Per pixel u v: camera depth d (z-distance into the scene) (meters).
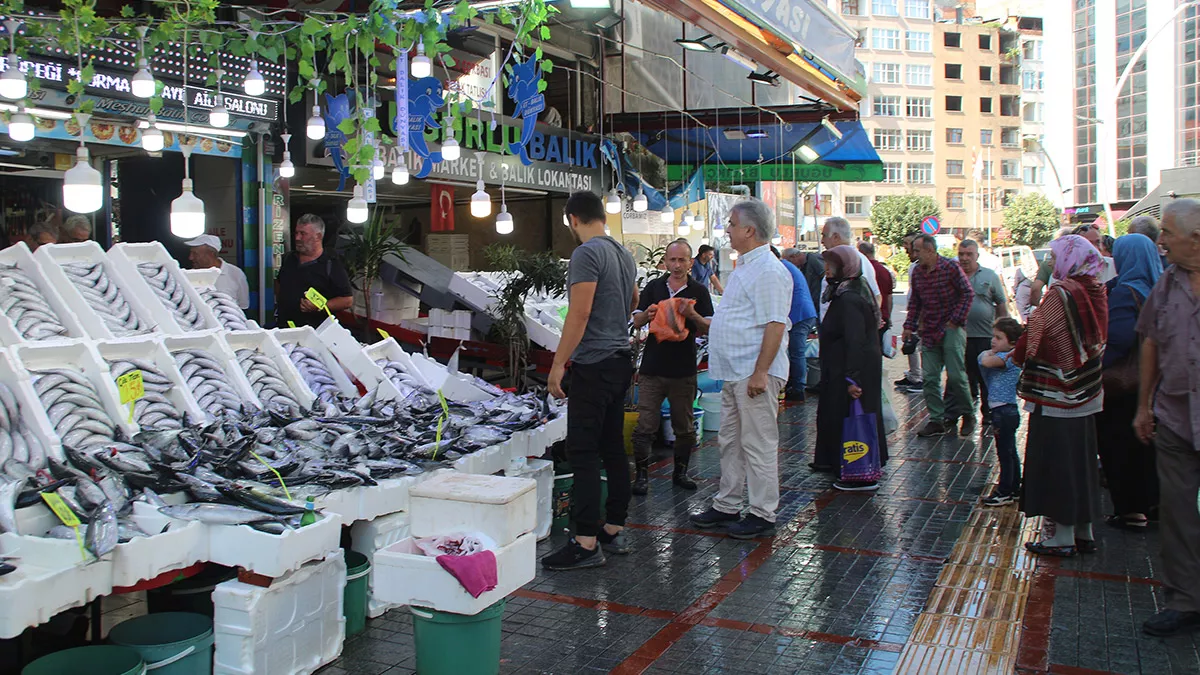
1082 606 4.96
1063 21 68.81
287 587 3.90
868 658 4.32
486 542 3.94
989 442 9.43
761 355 6.05
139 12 7.58
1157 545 6.04
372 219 8.77
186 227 4.85
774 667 4.23
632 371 5.77
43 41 5.82
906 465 8.48
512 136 11.41
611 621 4.79
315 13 6.57
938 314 9.70
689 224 14.65
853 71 12.64
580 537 5.61
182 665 3.61
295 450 4.86
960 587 5.27
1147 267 6.24
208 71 7.52
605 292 5.52
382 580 3.88
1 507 3.63
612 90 14.22
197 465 4.30
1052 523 5.94
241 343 6.01
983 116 84.44
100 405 4.71
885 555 5.86
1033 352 5.65
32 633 4.16
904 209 65.19
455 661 3.84
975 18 91.88
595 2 6.82
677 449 7.57
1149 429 4.79
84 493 3.81
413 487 4.13
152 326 5.57
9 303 4.97
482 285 9.30
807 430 10.12
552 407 6.82
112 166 9.17
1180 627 4.53
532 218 13.54
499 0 6.14
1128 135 64.94
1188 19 61.16
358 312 9.12
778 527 6.50
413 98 8.15
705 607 4.98
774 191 21.28
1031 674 4.12
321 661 4.16
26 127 5.41
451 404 6.17
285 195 8.97
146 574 3.61
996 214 82.88
